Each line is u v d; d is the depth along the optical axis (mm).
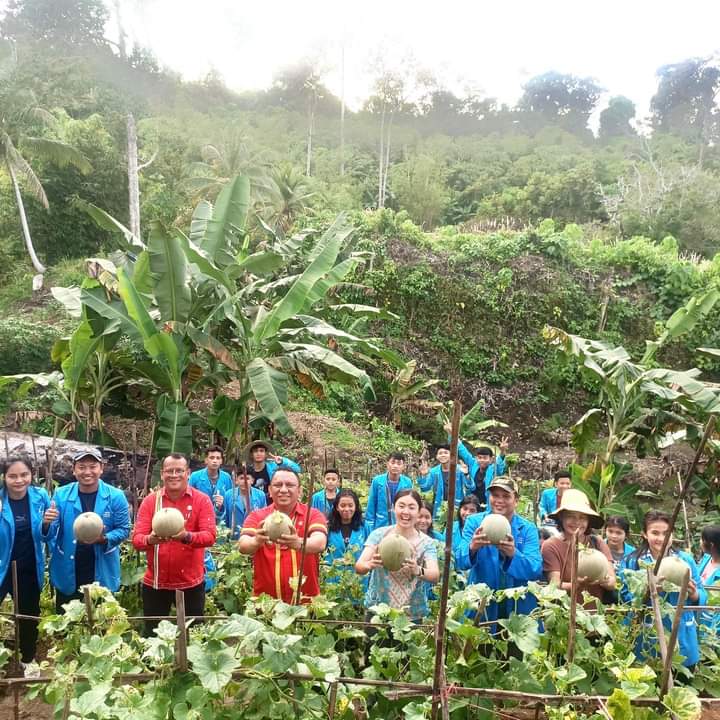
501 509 4273
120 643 2955
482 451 7570
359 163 53469
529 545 4250
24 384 10945
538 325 19797
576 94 84188
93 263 10156
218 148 34438
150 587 4328
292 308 9805
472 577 4270
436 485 7438
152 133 35000
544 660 3230
